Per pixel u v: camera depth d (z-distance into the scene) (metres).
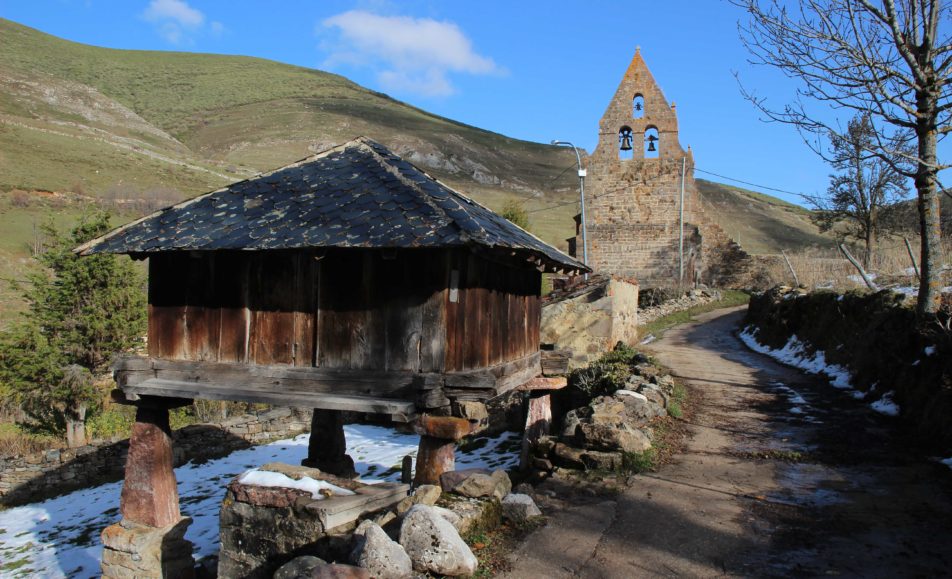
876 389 11.66
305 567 4.82
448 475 6.51
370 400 6.63
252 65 171.00
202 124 119.62
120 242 7.48
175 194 54.53
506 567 5.44
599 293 17.22
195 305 7.76
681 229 36.03
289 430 18.62
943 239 17.53
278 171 8.37
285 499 5.66
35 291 18.39
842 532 6.14
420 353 6.66
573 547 5.88
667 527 6.38
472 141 130.25
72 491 15.49
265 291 7.43
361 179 7.66
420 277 6.70
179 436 16.28
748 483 7.70
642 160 37.47
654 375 12.60
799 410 11.49
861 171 29.67
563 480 8.01
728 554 5.74
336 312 7.07
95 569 10.55
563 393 13.55
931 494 7.02
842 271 25.34
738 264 40.09
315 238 6.48
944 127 10.12
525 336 9.24
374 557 4.69
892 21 9.67
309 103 136.12
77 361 18.03
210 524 11.29
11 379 17.55
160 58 166.50
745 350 20.94
